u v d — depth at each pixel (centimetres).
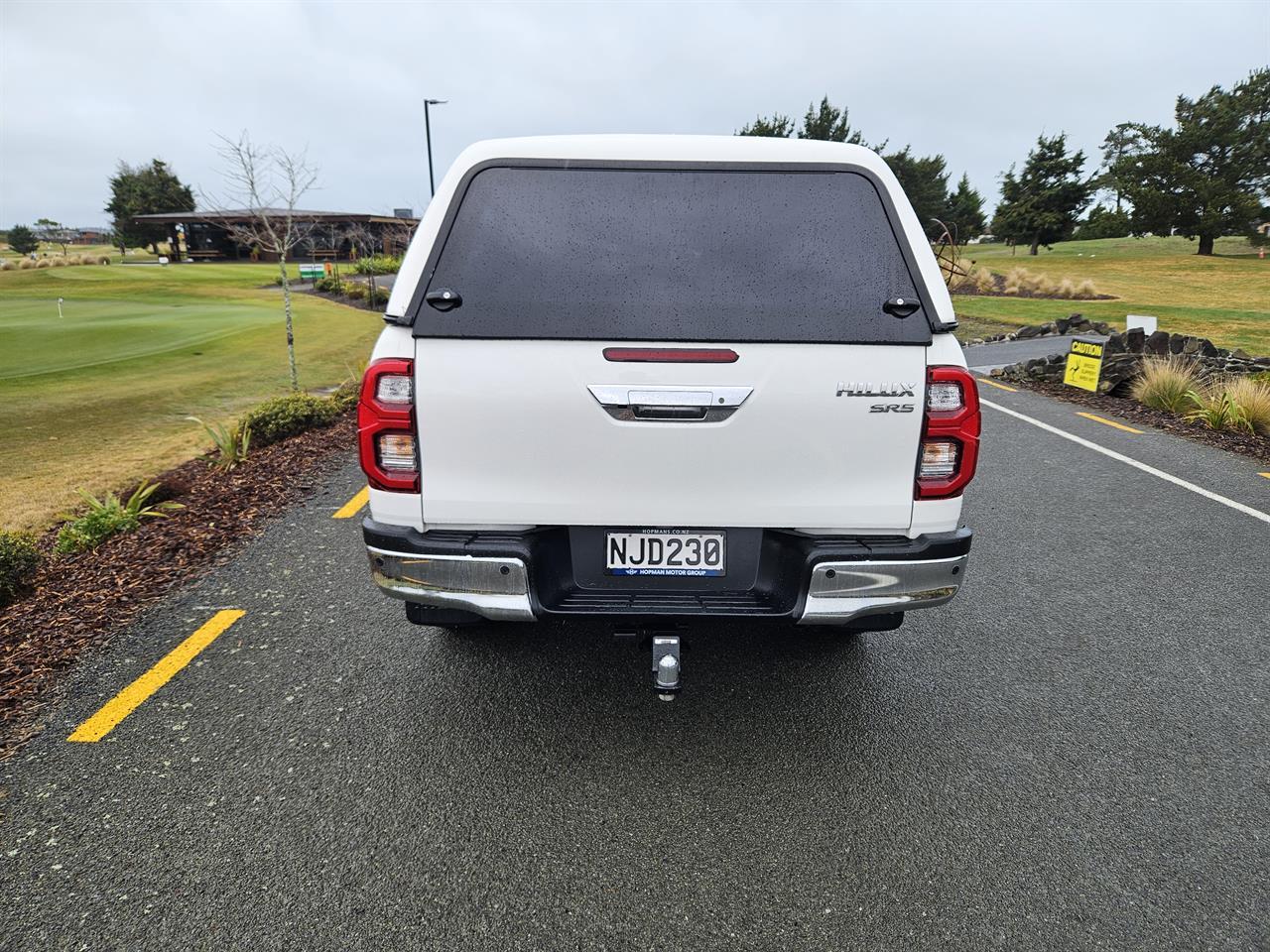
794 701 321
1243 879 232
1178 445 789
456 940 208
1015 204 5838
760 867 234
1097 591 433
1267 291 3306
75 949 205
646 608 254
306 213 6072
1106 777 277
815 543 254
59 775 272
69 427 1067
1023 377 1216
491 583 251
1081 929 214
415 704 316
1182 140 6100
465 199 250
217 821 251
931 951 207
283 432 838
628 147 255
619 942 208
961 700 324
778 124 5525
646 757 284
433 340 240
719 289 243
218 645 363
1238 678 344
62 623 385
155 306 3347
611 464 246
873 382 242
